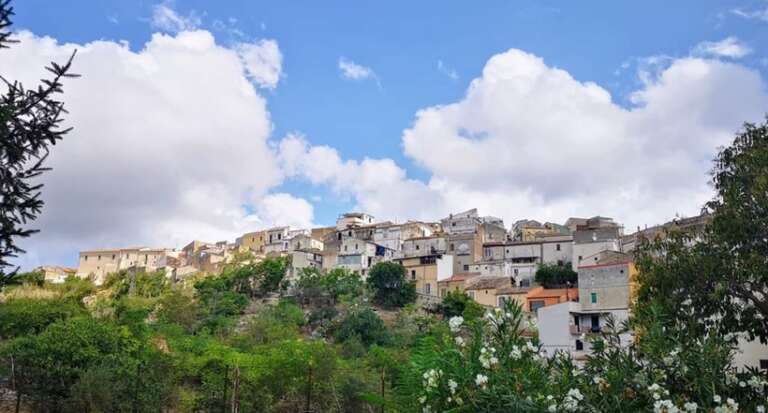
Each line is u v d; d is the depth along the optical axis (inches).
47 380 1051.9
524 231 3548.2
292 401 1322.6
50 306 1681.8
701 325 510.9
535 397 308.8
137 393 1023.6
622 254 2177.7
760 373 378.0
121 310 2134.6
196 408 1193.4
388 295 2827.3
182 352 1550.2
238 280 3031.5
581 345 1649.9
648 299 617.0
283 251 3875.5
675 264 594.9
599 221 3179.1
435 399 324.2
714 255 573.9
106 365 1062.4
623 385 333.4
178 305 2402.8
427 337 372.2
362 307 2517.2
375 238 3740.2
